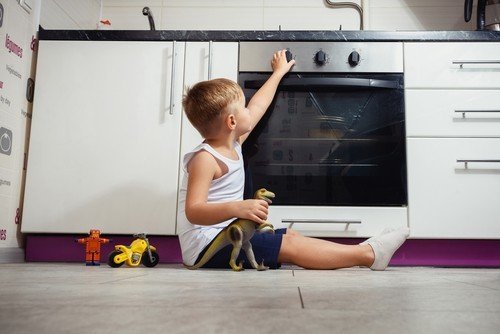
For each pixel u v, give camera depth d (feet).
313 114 6.31
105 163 6.34
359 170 6.22
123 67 6.47
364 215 6.12
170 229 6.21
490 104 6.24
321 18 8.50
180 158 6.31
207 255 4.52
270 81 6.13
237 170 4.99
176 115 6.37
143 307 1.75
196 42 6.46
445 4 8.41
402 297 2.17
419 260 6.17
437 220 6.11
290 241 4.56
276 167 6.24
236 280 3.13
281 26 8.50
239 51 6.41
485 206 6.12
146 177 6.30
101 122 6.40
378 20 8.44
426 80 6.29
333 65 6.32
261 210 4.22
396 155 6.22
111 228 6.25
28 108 6.46
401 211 6.13
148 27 8.61
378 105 6.31
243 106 5.11
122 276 3.51
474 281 3.26
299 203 6.20
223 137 5.00
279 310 1.69
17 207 6.26
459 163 6.19
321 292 2.35
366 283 2.96
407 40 6.33
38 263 5.99
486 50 6.30
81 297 2.06
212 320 1.47
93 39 6.50
